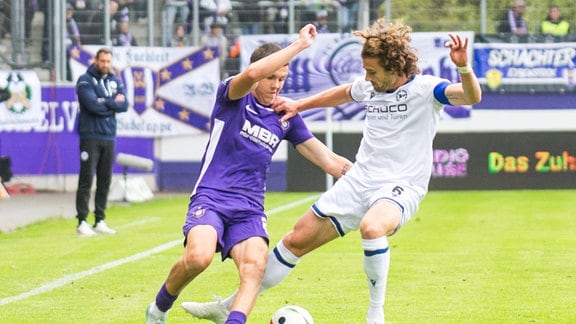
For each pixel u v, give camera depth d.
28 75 37.34
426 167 12.40
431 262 19.47
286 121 12.43
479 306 14.95
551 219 27.20
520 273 18.05
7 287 16.98
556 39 36.97
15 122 37.38
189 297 16.05
